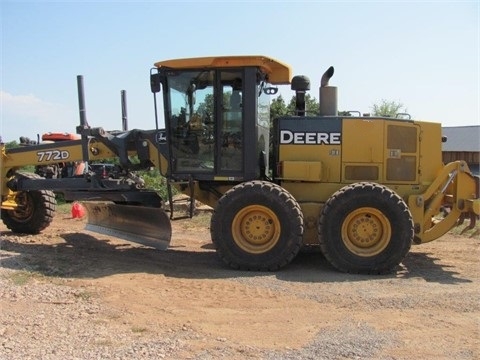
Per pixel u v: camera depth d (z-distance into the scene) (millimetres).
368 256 7691
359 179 8430
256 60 8031
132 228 9453
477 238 10469
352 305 6098
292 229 7715
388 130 8422
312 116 8516
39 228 10648
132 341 4879
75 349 4676
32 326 5254
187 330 5211
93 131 8883
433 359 4562
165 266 8078
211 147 8406
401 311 5887
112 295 6348
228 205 7840
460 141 30094
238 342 4898
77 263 8008
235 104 8281
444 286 6957
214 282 7113
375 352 4684
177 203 14000
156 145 8938
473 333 5203
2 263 7848
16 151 10109
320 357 4555
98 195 9117
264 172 8797
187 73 8344
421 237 8281
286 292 6633
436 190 8359
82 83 8766
